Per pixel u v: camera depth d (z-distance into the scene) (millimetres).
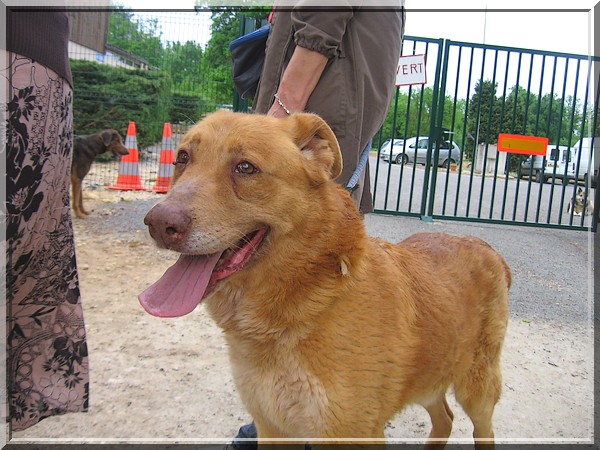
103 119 7867
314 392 1010
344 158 1325
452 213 5055
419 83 4152
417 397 1184
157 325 2152
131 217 4102
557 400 1754
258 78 1630
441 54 4207
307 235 1031
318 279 1018
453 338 1224
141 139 7898
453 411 1701
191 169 1033
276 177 1021
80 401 1227
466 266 1356
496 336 1374
